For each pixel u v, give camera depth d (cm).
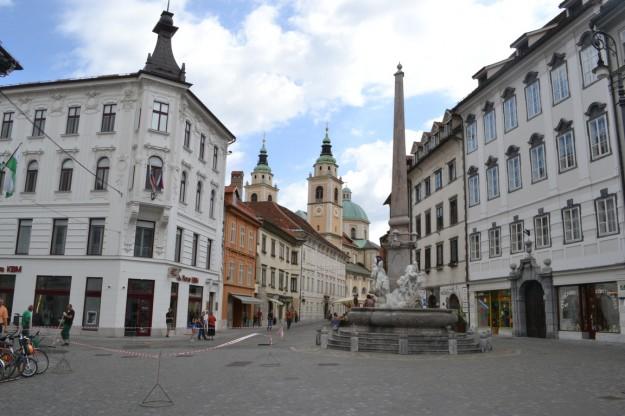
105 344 2509
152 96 3366
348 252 12731
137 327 3167
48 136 3478
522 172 3142
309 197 12050
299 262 7131
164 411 882
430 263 4522
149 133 3322
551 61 2898
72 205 3328
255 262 5284
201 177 3891
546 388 1112
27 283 3278
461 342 1984
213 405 934
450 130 4150
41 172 3438
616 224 2398
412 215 5103
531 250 2998
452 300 4044
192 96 3575
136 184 3231
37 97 3562
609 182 2452
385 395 1032
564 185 2762
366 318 2172
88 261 3212
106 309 3116
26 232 3403
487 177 3528
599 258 2481
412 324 2077
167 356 1873
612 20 2366
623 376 1285
